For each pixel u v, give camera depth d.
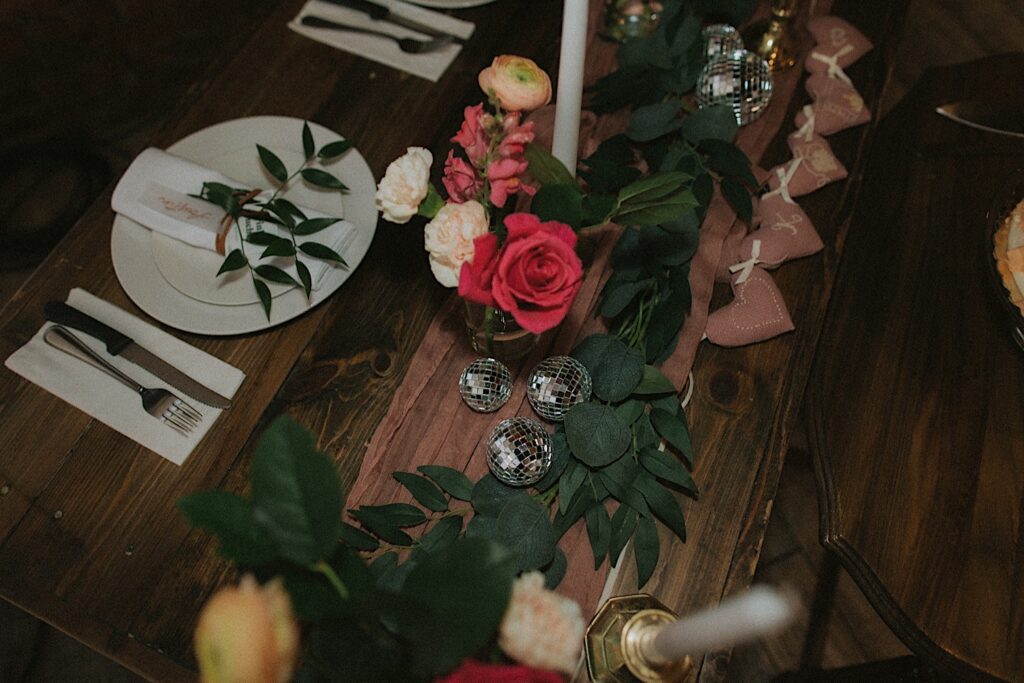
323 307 0.76
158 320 0.74
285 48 0.91
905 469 0.73
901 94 1.64
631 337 0.70
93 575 0.65
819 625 1.26
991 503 0.71
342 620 0.39
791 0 0.85
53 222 1.53
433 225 0.50
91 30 1.47
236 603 0.32
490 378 0.64
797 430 1.26
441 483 0.63
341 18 0.93
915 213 0.86
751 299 0.75
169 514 0.67
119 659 0.62
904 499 0.72
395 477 0.64
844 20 0.96
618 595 0.64
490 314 0.59
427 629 0.37
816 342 0.77
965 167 0.87
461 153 0.83
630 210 0.54
